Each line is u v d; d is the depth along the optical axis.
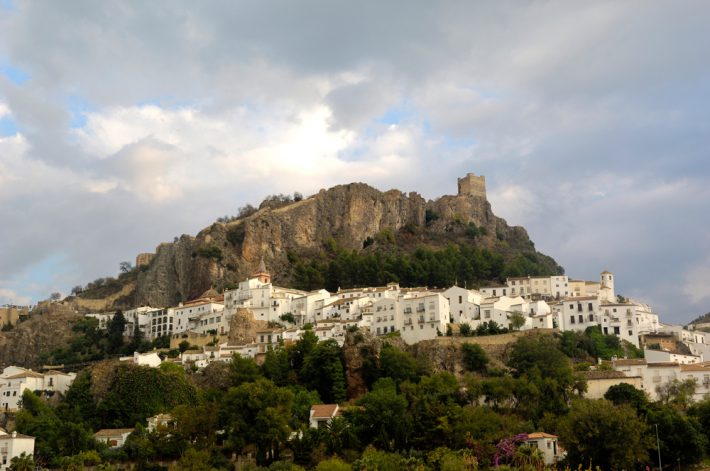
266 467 184.88
